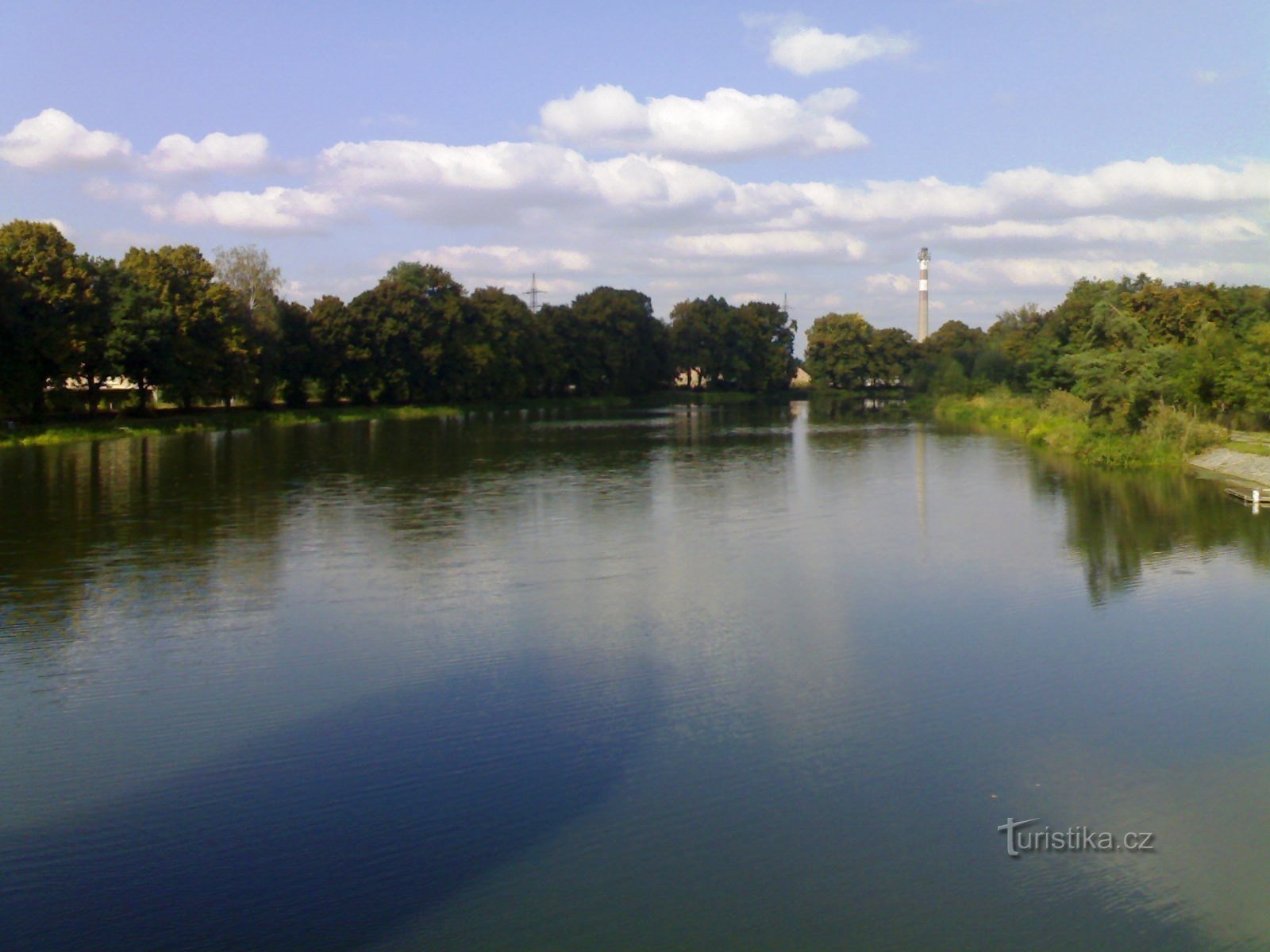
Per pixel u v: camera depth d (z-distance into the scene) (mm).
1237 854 11781
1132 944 10141
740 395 159000
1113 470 47406
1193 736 15016
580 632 20359
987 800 13102
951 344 165625
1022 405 85562
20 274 67125
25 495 40031
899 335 169375
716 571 25656
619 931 10391
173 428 77312
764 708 16219
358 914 10703
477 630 20578
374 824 12547
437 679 17672
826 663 18406
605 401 141750
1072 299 82062
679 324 164000
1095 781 13617
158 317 76812
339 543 29578
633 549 28500
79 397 88125
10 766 14242
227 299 85812
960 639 19828
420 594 23422
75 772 14039
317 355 102938
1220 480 42625
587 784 13586
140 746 14898
